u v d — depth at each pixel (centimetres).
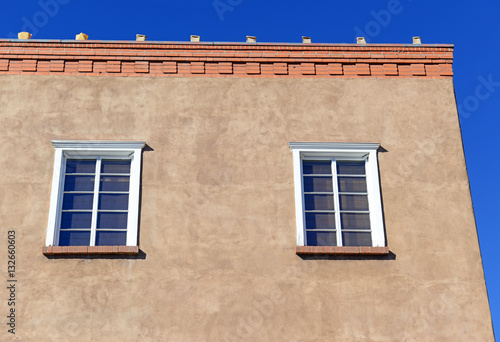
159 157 1280
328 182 1294
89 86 1340
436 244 1227
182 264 1188
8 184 1238
